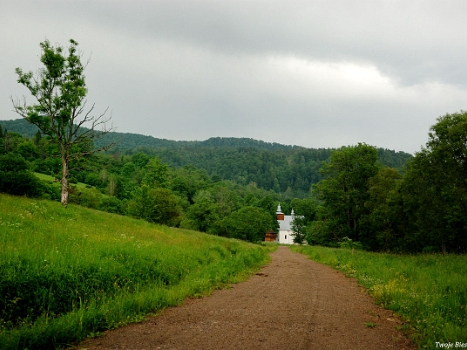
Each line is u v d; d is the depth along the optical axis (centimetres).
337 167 4672
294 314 821
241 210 8400
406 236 4012
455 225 3406
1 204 2042
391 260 2195
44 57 2839
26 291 715
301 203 11650
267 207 12462
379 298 1042
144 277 1059
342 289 1262
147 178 7031
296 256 3434
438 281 1238
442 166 2728
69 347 569
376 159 4581
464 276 1393
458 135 2553
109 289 884
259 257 2481
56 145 3064
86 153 3142
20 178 3084
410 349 597
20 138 9731
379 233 4222
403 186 3241
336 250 3631
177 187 12006
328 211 4741
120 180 10825
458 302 902
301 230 9844
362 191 4534
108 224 2527
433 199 2955
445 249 3741
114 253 1173
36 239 1259
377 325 748
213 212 7562
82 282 845
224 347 571
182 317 771
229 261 1775
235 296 1039
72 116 2991
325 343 608
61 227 1773
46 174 7156
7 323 626
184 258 1493
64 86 2881
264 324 721
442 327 687
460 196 2688
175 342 594
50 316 696
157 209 5169
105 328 672
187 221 7369
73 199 5812
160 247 1628
